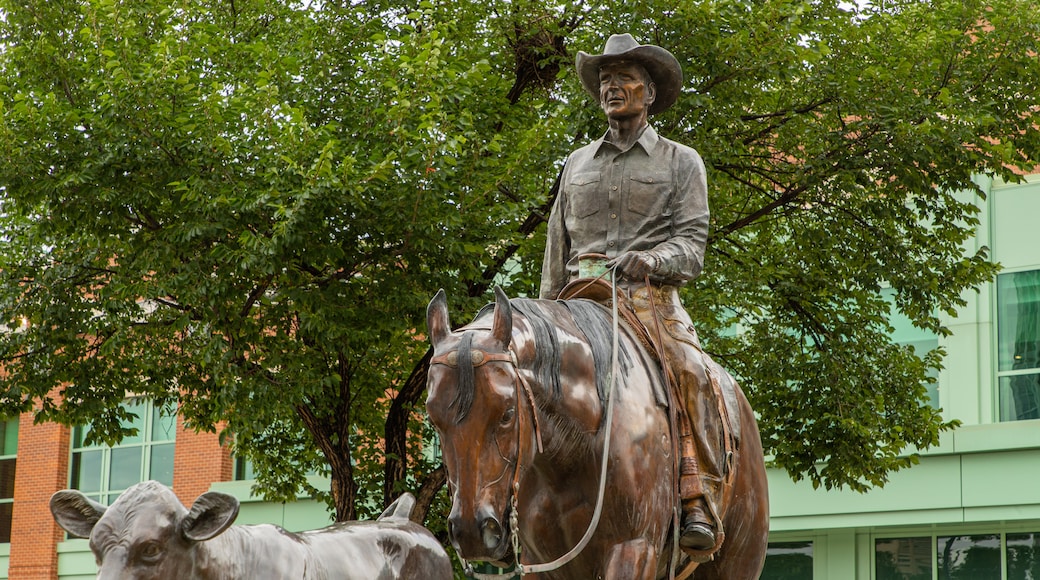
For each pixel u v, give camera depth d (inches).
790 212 582.2
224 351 494.6
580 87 513.7
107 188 474.3
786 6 512.1
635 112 236.5
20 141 476.1
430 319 188.4
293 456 658.8
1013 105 567.2
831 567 842.2
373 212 466.6
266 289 509.4
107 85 474.6
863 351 600.1
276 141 477.7
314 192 448.1
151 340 585.0
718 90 528.7
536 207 522.3
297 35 536.4
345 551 269.6
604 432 196.7
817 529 845.8
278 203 457.7
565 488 198.5
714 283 586.6
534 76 586.6
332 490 570.6
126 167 475.5
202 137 474.9
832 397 583.2
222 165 474.0
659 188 232.5
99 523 219.8
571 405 193.9
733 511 232.7
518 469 181.2
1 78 516.4
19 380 565.9
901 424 594.9
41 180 479.2
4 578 1023.6
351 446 651.5
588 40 531.2
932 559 823.7
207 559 229.3
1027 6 552.7
